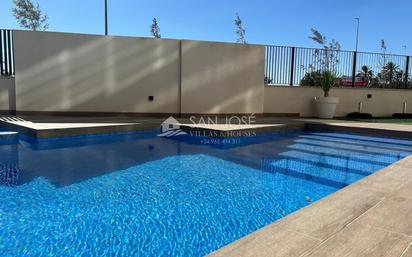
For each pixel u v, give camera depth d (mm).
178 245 2408
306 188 3859
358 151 6090
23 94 9289
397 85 12336
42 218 2828
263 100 10875
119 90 9773
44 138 6141
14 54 9156
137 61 9805
